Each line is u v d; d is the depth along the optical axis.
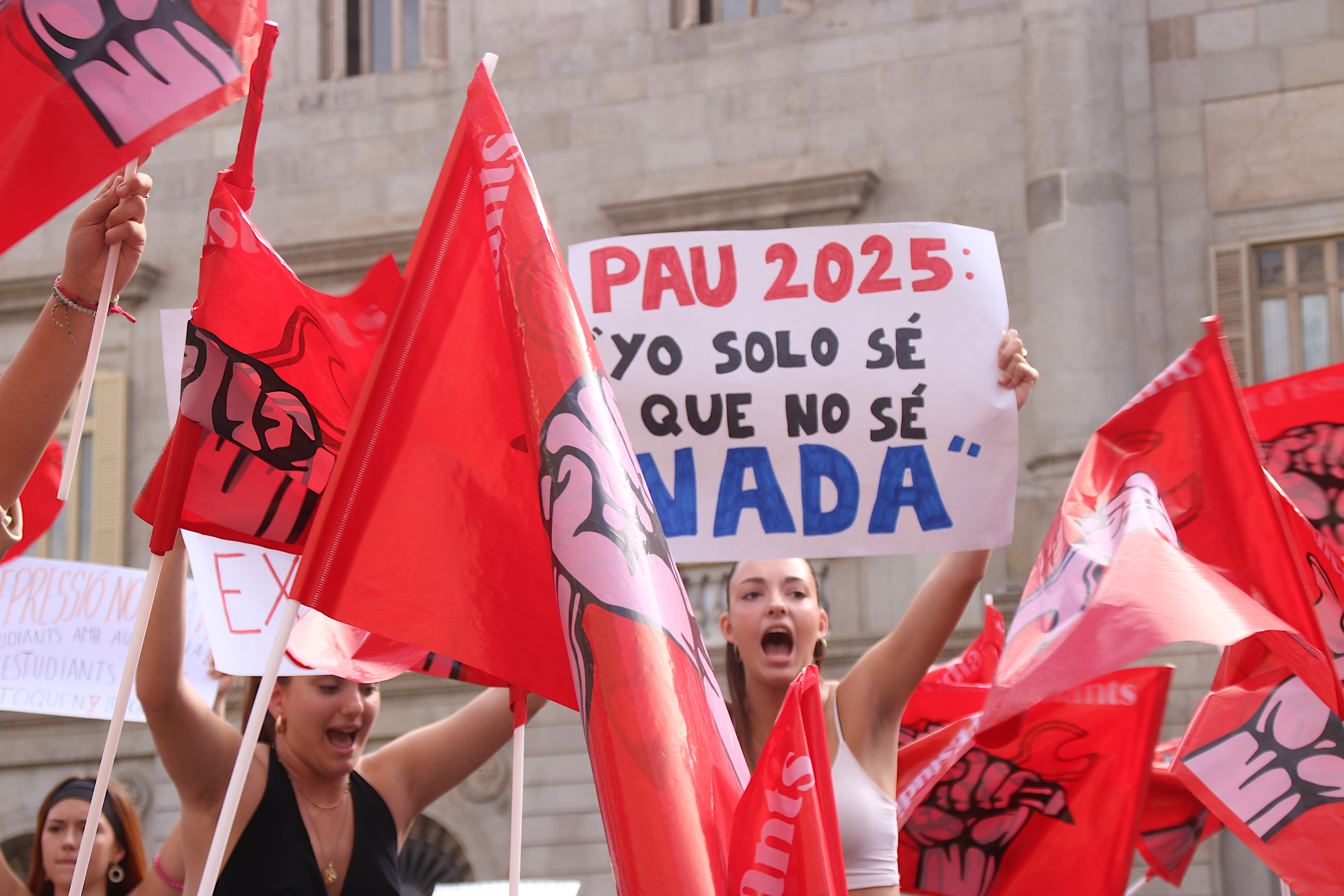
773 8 11.80
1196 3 10.84
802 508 2.86
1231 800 2.77
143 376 12.19
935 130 11.12
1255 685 2.85
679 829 1.62
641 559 1.79
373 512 2.00
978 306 2.93
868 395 2.89
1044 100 10.70
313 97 12.52
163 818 11.43
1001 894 2.99
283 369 2.21
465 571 2.00
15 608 3.80
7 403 2.06
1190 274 10.55
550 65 12.05
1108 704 2.99
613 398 1.94
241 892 2.63
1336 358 10.39
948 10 11.23
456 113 12.27
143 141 2.06
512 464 2.05
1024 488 10.27
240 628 2.93
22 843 11.73
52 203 2.05
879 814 2.71
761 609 3.04
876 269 2.94
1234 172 10.62
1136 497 2.35
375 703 2.83
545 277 1.97
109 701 3.76
